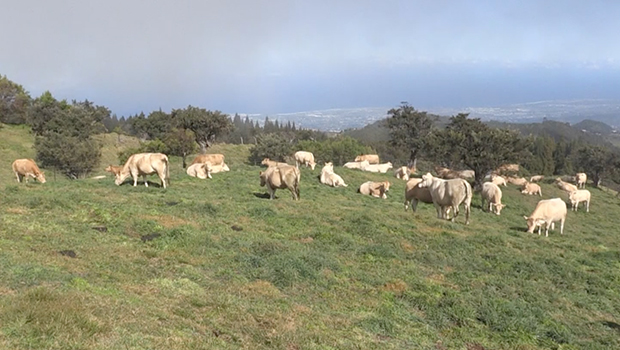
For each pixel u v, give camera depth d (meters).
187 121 55.16
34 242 10.21
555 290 12.10
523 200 38.41
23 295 6.35
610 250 17.53
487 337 8.85
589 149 64.25
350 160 62.47
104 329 5.84
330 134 133.88
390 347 7.63
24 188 18.75
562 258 15.23
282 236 13.91
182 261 10.41
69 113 53.38
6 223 11.52
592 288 12.71
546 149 90.44
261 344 6.84
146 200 16.58
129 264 9.64
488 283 11.84
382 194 29.11
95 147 40.97
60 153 37.84
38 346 5.12
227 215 15.52
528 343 8.69
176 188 21.22
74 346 5.24
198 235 12.30
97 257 9.74
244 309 8.05
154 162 20.69
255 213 16.05
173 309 7.45
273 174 20.31
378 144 86.50
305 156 38.47
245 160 59.12
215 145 66.69
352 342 7.52
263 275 10.14
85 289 7.46
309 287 10.02
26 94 66.25
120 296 7.50
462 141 40.84
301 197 22.73
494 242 15.86
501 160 39.78
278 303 8.77
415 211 22.50
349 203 22.72
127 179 23.17
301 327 7.71
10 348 4.95
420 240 15.23
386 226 16.38
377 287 10.69
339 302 9.44
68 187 19.64
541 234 21.17
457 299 10.12
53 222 12.26
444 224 18.16
